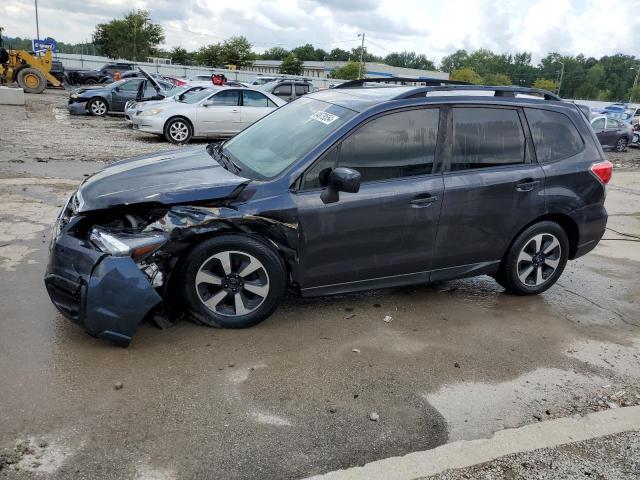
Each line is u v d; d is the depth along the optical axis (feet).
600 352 13.94
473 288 17.66
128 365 11.56
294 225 12.97
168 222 12.07
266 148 14.75
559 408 11.34
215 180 13.08
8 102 71.67
